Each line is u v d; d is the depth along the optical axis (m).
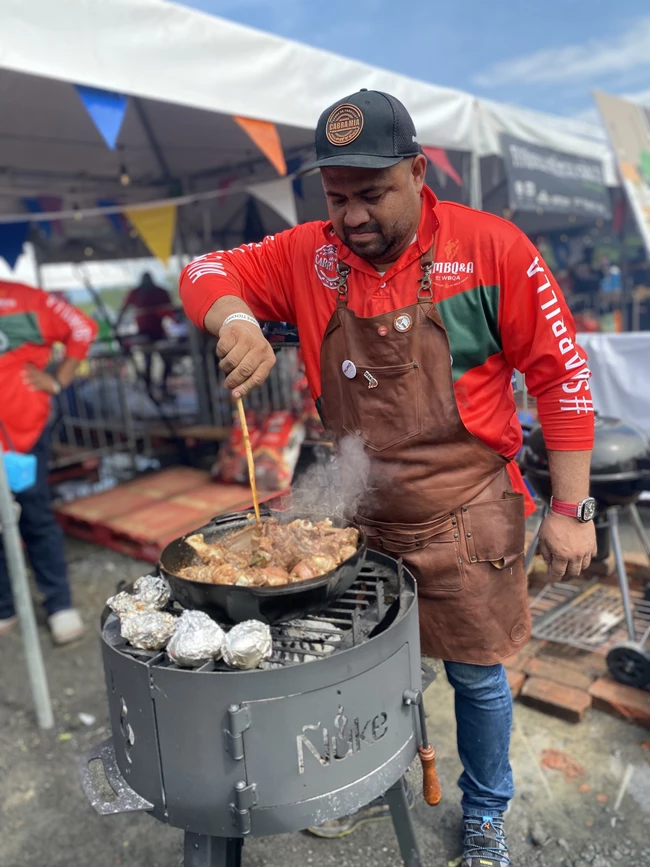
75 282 11.12
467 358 1.52
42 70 2.22
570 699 2.48
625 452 2.27
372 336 1.53
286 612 1.32
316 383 1.74
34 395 3.44
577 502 1.53
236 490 5.02
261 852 2.04
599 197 6.36
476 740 1.79
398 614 1.42
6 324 3.42
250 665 1.23
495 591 1.65
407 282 1.51
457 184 4.54
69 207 5.86
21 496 3.26
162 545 4.11
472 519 1.61
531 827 2.03
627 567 3.17
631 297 8.50
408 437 1.57
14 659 3.34
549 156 5.40
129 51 2.49
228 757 1.21
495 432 1.60
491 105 4.59
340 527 1.78
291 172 4.94
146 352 7.68
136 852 2.10
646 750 2.30
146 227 4.67
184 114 4.25
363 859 2.00
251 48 2.92
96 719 2.78
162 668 1.22
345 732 1.27
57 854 2.10
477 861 1.80
